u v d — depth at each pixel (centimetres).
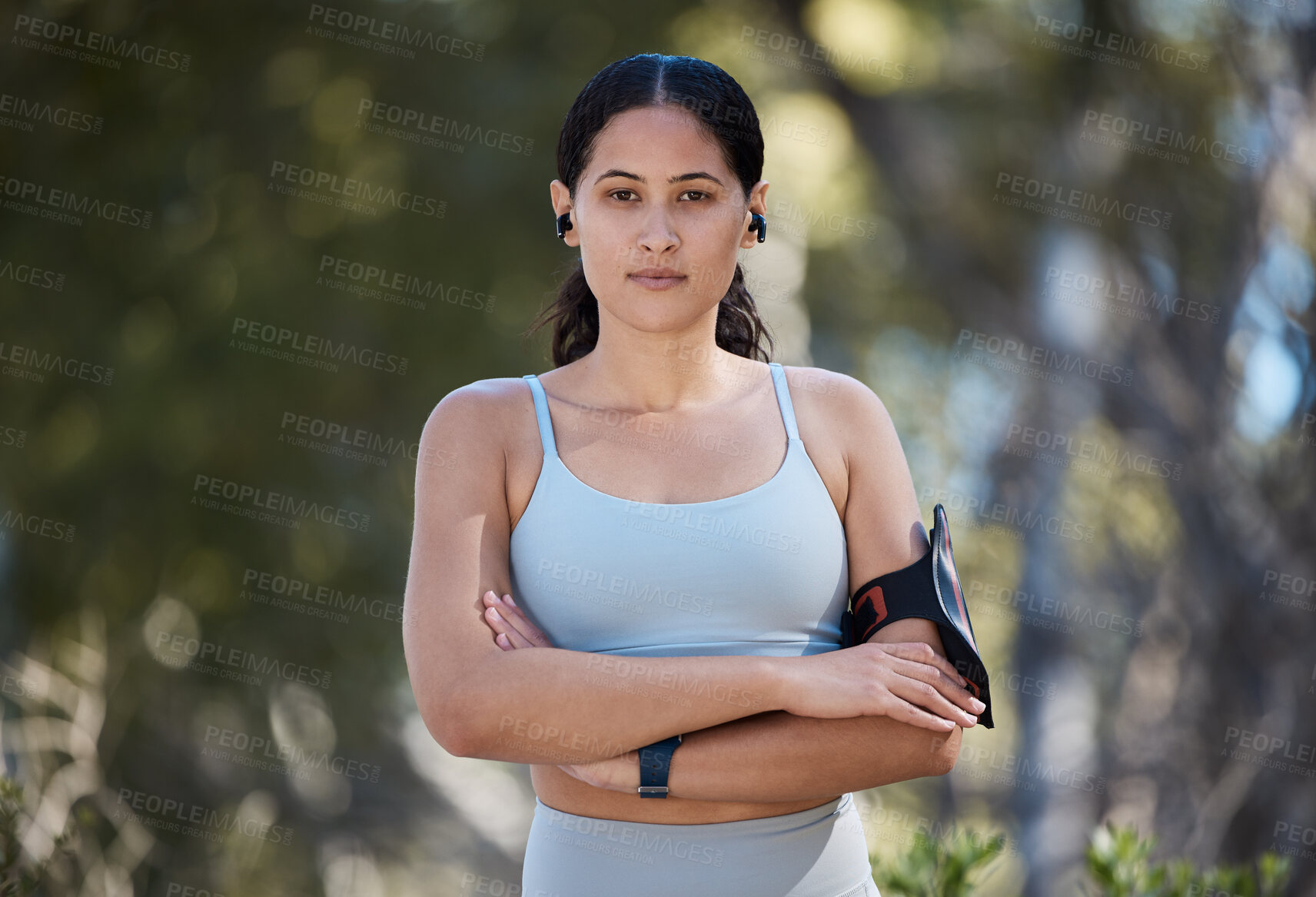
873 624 525
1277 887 842
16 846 767
